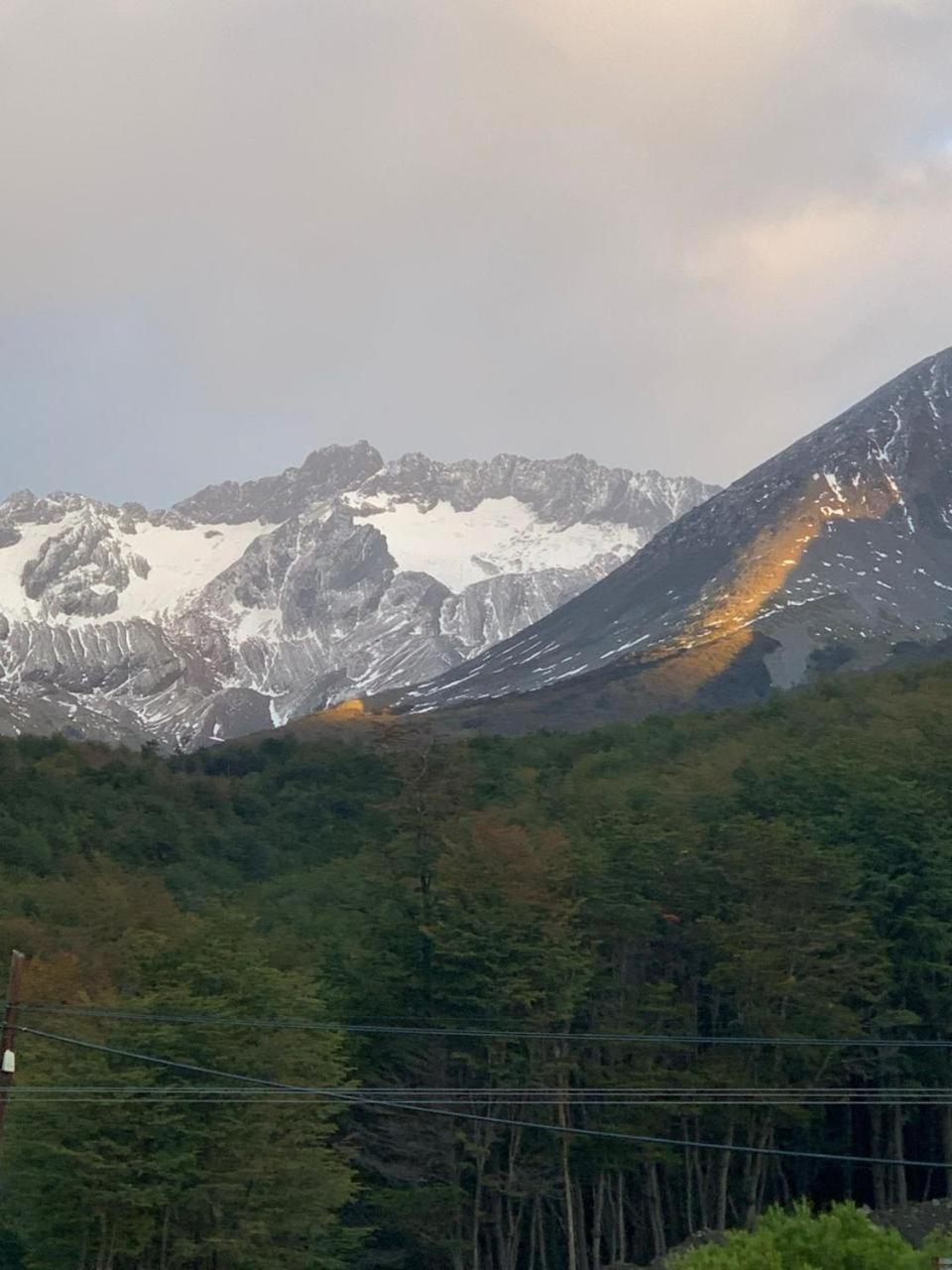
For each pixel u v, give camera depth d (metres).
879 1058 70.94
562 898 73.44
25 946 74.00
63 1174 54.50
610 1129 68.12
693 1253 42.38
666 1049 71.25
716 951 73.12
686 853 75.81
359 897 80.31
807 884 72.94
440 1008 69.56
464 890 71.25
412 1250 67.44
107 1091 55.34
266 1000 60.75
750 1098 68.38
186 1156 54.78
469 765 111.81
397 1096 66.88
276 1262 56.94
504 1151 69.25
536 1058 67.75
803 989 69.88
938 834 77.25
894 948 75.25
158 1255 57.62
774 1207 44.28
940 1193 76.12
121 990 68.88
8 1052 41.12
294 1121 59.47
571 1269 65.38
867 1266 40.56
